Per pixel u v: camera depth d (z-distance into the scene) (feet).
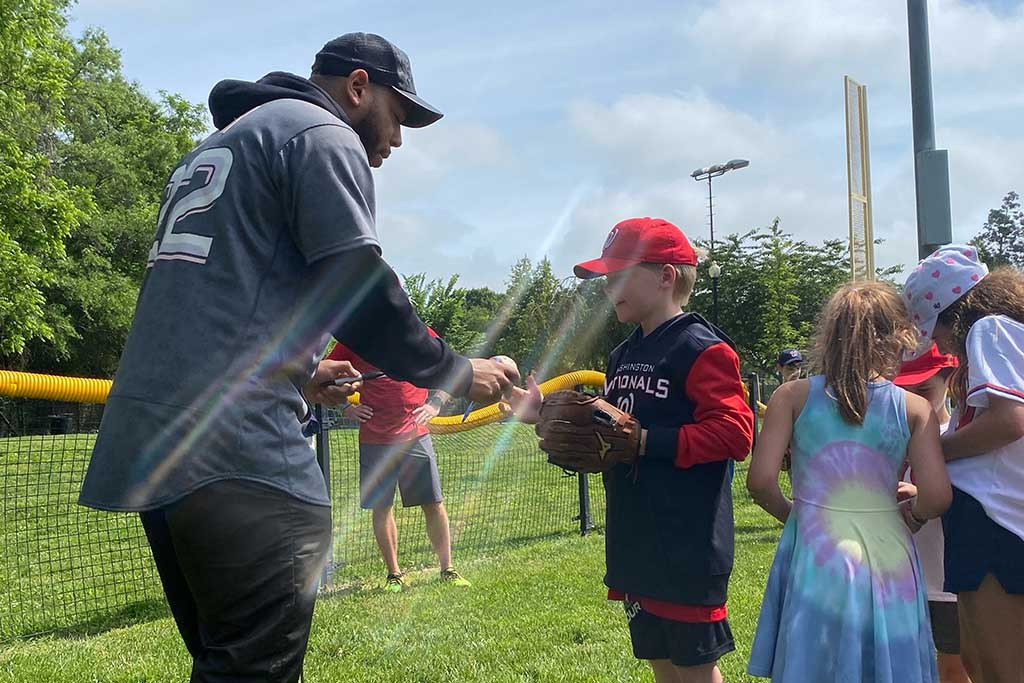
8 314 69.10
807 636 7.02
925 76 20.49
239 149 5.67
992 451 7.41
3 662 12.29
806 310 104.68
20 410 26.50
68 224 73.20
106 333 106.83
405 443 16.97
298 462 5.65
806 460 7.55
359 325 5.74
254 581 5.43
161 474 5.31
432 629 13.61
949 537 7.71
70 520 25.22
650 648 7.91
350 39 6.74
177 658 12.33
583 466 7.98
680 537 7.73
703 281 104.68
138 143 126.52
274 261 5.62
